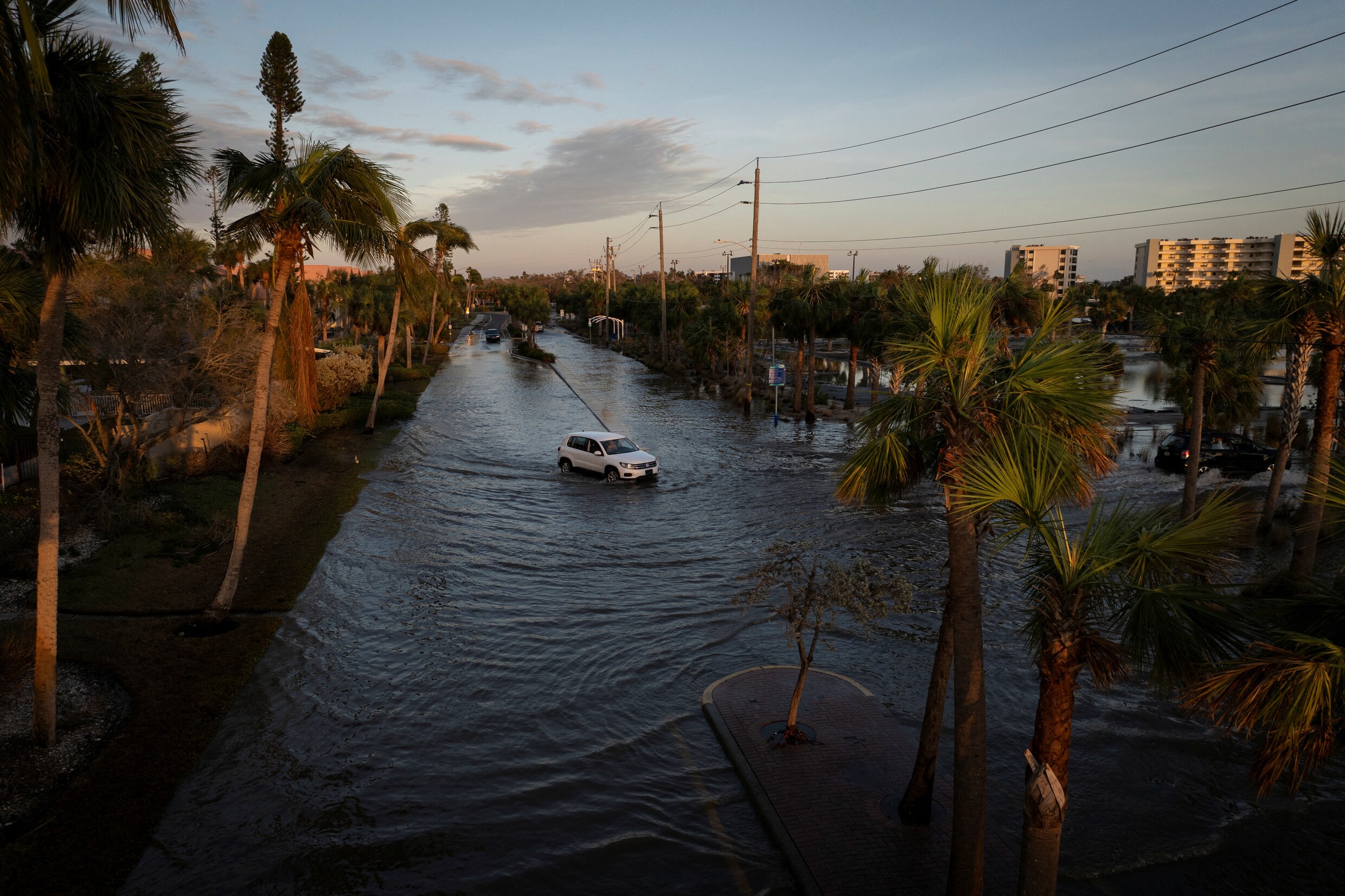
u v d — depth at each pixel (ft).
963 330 19.85
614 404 143.84
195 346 70.64
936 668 25.59
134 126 26.05
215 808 26.86
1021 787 29.86
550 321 539.70
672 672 38.99
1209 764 31.68
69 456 68.39
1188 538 16.07
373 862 24.56
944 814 26.99
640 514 68.69
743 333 181.27
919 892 23.00
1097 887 24.34
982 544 46.14
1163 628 15.71
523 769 30.19
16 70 19.03
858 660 40.60
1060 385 19.06
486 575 52.47
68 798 26.63
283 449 82.69
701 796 28.66
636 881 24.07
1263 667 15.21
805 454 96.89
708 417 127.65
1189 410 86.74
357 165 41.55
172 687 34.88
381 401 124.98
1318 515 44.47
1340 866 25.61
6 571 47.01
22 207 26.45
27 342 44.55
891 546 59.11
